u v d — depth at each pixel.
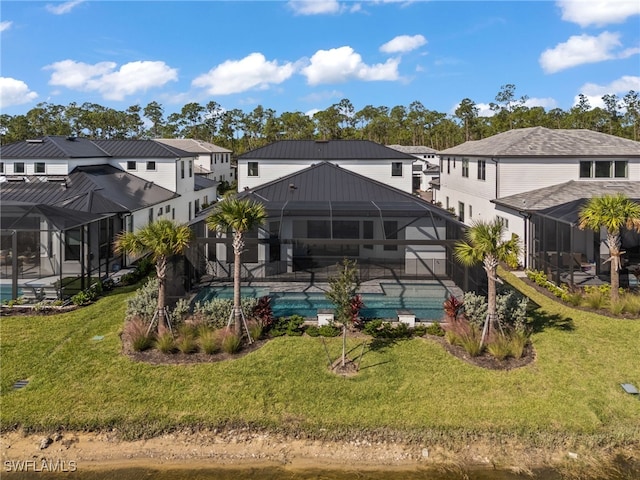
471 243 16.48
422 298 20.61
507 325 15.84
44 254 25.23
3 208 21.69
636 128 81.44
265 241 20.27
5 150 32.62
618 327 16.91
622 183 29.61
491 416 12.05
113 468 10.63
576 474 10.55
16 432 11.62
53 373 13.73
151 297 17.33
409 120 112.12
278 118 99.81
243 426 11.80
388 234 24.97
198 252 23.33
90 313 18.34
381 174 34.47
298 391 13.00
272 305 19.50
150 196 34.22
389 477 10.45
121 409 12.22
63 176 31.19
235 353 14.87
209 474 10.49
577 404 12.46
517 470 10.65
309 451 11.19
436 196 49.78
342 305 14.61
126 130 103.62
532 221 26.25
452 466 10.77
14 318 17.72
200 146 71.25
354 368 14.10
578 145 31.33
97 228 24.47
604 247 26.72
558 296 20.81
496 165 30.52
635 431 11.57
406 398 12.73
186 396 12.76
